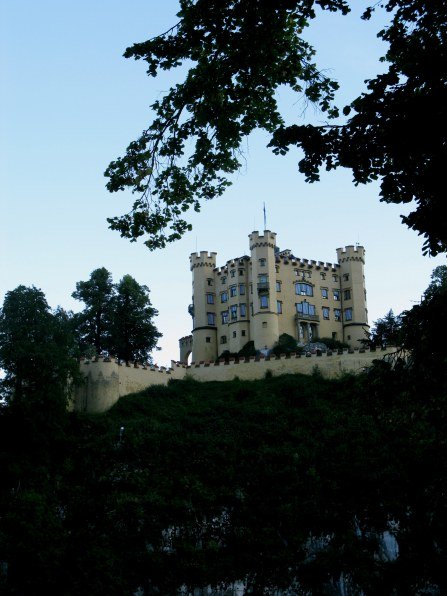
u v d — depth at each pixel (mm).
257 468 58938
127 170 22344
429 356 18641
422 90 17125
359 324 104812
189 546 51938
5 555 48375
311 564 50625
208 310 104688
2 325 64125
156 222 23188
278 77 21734
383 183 17672
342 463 57531
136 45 20859
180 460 60594
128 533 52531
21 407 59500
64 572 48219
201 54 21266
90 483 57375
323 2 18547
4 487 55531
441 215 17141
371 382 20266
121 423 66000
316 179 18469
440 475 21594
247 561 51719
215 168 22875
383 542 50281
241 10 19469
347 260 108125
